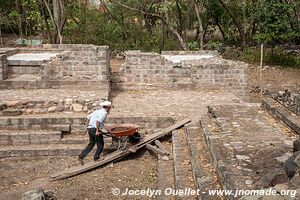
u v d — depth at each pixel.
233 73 15.16
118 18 25.05
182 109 12.50
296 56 23.83
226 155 7.04
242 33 27.31
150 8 23.77
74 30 25.28
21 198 8.12
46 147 10.72
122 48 24.23
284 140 7.90
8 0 29.34
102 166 9.95
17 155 10.55
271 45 27.28
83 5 25.61
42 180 9.27
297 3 22.05
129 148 10.30
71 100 12.25
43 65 14.20
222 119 9.82
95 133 9.69
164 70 15.17
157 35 25.14
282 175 5.52
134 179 9.20
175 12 25.45
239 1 27.44
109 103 9.83
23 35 31.41
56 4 22.67
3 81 14.15
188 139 9.52
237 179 5.89
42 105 12.14
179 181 7.45
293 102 9.52
